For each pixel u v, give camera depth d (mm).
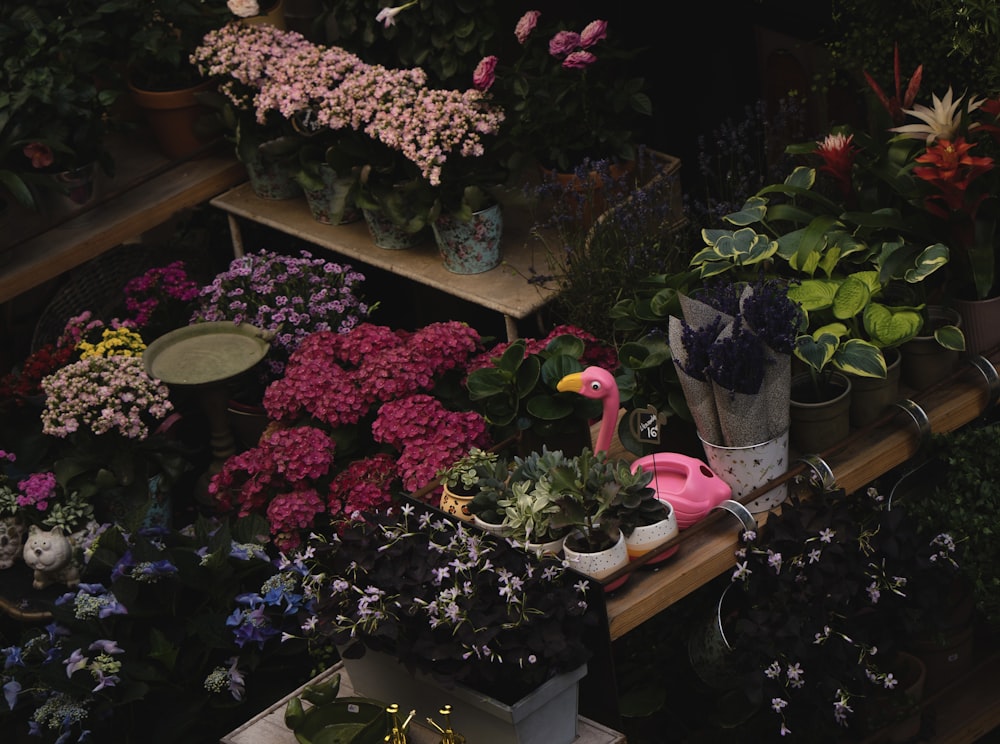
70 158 5086
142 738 3984
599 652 3547
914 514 3906
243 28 5215
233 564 4008
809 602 3695
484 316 5266
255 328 4797
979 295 3867
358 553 3520
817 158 4559
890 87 4445
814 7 4777
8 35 5020
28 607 4543
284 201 5340
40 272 5059
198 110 5379
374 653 3516
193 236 5625
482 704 3400
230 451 4848
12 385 4867
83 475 4652
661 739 4047
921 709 4059
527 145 4820
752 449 3719
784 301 3686
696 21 5027
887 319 3859
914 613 3814
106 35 5156
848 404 3842
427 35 4934
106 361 4668
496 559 3471
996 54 4195
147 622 3975
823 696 3768
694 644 3848
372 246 5059
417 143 4719
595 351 4277
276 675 4035
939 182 3807
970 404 3984
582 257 4633
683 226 4809
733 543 3715
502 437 4266
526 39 4758
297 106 4926
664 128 5246
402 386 4375
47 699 3990
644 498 3629
